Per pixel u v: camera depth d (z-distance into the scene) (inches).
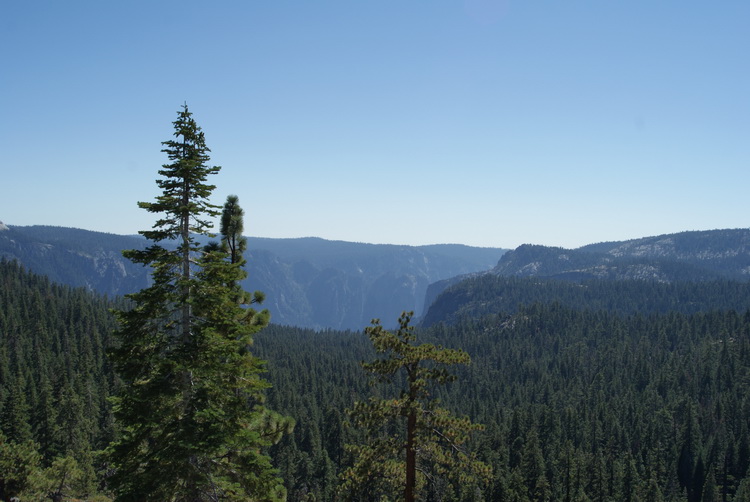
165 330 723.4
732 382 5925.2
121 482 671.8
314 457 3686.0
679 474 4279.0
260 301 882.1
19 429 2615.7
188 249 695.1
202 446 645.9
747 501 3334.2
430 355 857.5
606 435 4692.4
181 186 701.9
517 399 6294.3
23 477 1683.1
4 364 4065.0
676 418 5147.6
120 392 678.5
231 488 714.2
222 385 712.4
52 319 5915.4
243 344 756.6
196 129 703.7
